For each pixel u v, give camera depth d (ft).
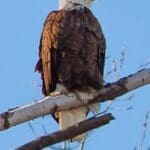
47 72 41.47
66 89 40.01
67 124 36.24
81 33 41.52
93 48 41.32
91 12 43.34
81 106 34.81
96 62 41.37
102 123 26.99
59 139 26.58
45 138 26.25
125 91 31.68
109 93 32.50
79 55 40.86
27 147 25.98
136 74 31.24
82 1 43.27
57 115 36.94
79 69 40.34
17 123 27.91
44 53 42.19
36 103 28.63
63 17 42.32
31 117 28.32
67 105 32.12
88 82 39.81
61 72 40.50
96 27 42.37
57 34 41.52
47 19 43.37
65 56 40.96
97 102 33.71
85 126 26.89
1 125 27.50
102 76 40.91
